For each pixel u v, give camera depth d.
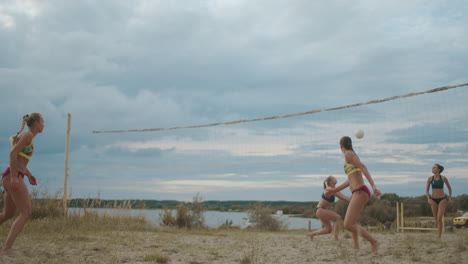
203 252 5.93
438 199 7.71
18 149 4.45
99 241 6.72
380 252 5.76
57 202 10.69
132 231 9.62
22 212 4.55
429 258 5.15
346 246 6.64
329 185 7.91
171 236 8.84
